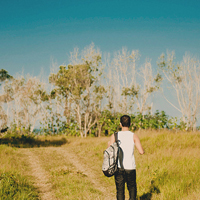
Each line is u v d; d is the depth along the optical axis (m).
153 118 20.39
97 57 21.39
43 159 9.49
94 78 21.42
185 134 12.47
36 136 21.00
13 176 5.44
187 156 7.15
